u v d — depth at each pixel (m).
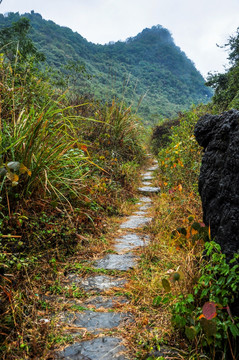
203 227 2.34
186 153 6.35
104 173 6.06
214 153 2.45
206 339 1.74
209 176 2.43
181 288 2.24
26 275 2.48
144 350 1.81
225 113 2.46
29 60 5.46
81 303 2.33
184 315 1.97
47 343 1.82
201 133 2.67
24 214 3.04
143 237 3.94
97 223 4.03
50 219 3.35
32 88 4.75
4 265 2.24
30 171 2.97
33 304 2.22
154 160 12.44
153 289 2.47
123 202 5.59
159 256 3.20
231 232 2.01
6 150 2.98
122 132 7.89
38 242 2.96
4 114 3.88
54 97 5.54
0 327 1.88
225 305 1.79
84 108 7.57
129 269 2.94
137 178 7.59
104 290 2.54
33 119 3.32
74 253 3.25
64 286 2.59
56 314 2.15
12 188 3.11
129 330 2.00
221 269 1.83
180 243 2.74
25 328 1.92
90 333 1.96
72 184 3.99
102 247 3.52
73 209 3.74
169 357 1.74
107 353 1.77
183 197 4.93
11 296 2.06
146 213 5.20
